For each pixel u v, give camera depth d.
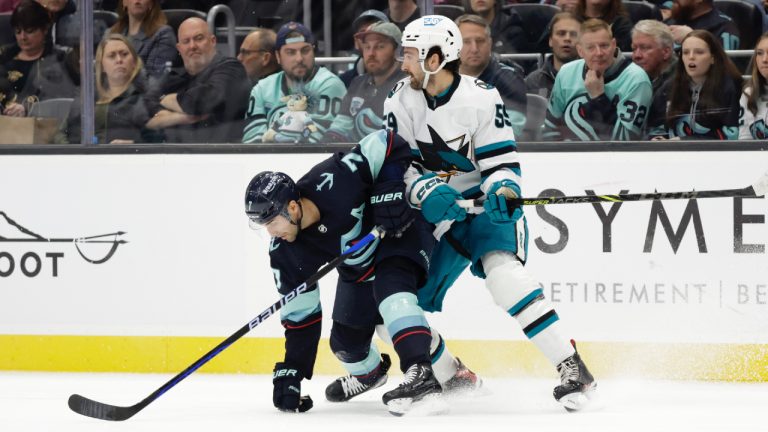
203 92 10.91
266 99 10.86
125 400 9.16
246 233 10.73
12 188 11.08
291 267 7.96
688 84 10.40
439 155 7.96
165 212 10.84
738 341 10.21
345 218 7.70
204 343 10.80
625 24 10.41
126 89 11.00
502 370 10.50
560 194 10.41
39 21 11.04
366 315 8.19
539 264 10.41
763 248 10.16
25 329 11.08
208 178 10.79
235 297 10.76
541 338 7.89
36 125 11.16
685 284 10.26
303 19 10.75
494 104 7.88
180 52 10.90
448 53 7.75
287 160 10.70
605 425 7.41
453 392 8.78
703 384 9.99
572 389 7.89
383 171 7.65
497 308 10.48
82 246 10.98
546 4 10.45
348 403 8.81
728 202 10.20
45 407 8.68
